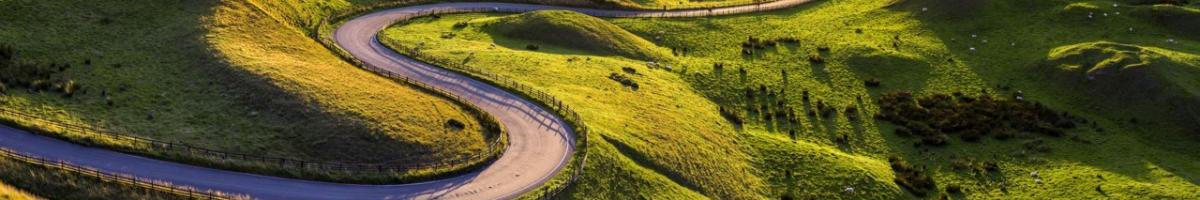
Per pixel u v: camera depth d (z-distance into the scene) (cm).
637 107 8769
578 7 13400
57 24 8750
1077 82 10306
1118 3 12800
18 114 6600
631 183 6919
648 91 9406
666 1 14438
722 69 10731
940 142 9019
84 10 9156
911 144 9069
